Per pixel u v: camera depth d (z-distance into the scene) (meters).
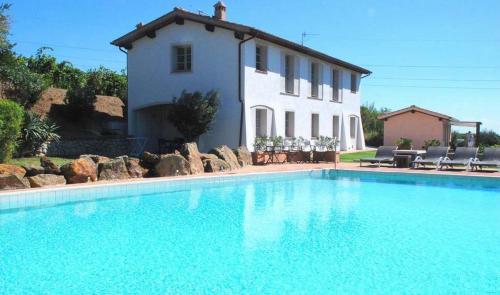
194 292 5.21
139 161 14.36
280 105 23.25
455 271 5.98
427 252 6.90
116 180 12.70
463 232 8.23
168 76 22.53
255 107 21.31
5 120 13.92
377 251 6.95
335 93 29.70
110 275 5.80
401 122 35.06
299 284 5.49
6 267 6.11
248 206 10.93
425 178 15.70
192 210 10.35
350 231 8.30
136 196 12.08
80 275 5.79
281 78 23.56
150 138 24.23
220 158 16.92
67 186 11.10
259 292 5.22
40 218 9.30
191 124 19.53
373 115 46.53
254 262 6.37
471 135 30.56
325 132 27.75
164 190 12.86
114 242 7.44
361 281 5.59
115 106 27.23
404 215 9.84
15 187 10.52
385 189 14.01
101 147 20.77
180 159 14.55
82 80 30.70
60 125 21.50
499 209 10.58
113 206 10.74
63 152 18.89
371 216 9.72
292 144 22.58
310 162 21.53
